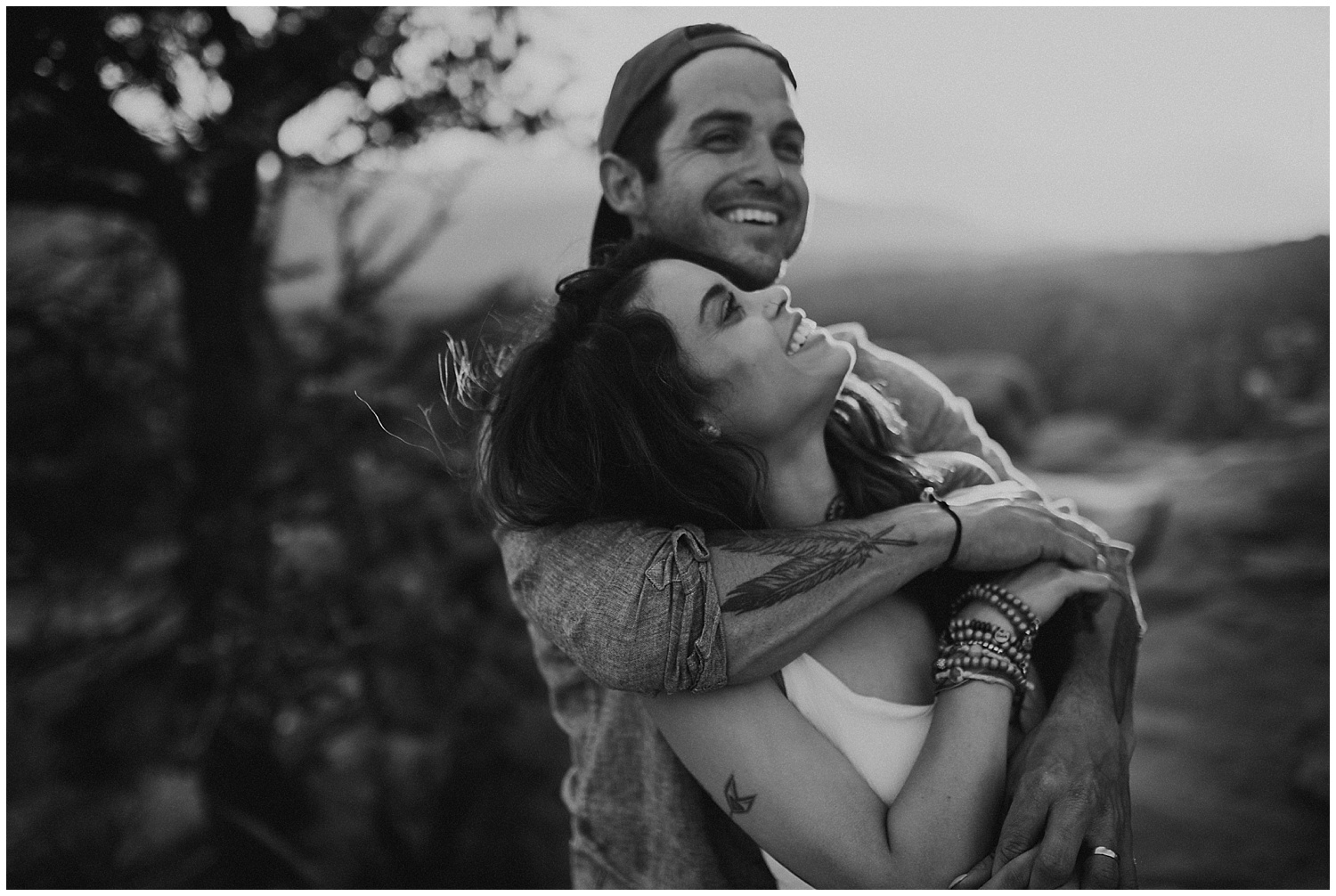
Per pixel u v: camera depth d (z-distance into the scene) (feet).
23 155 12.50
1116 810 3.89
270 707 13.84
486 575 15.58
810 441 4.36
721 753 3.92
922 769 3.82
